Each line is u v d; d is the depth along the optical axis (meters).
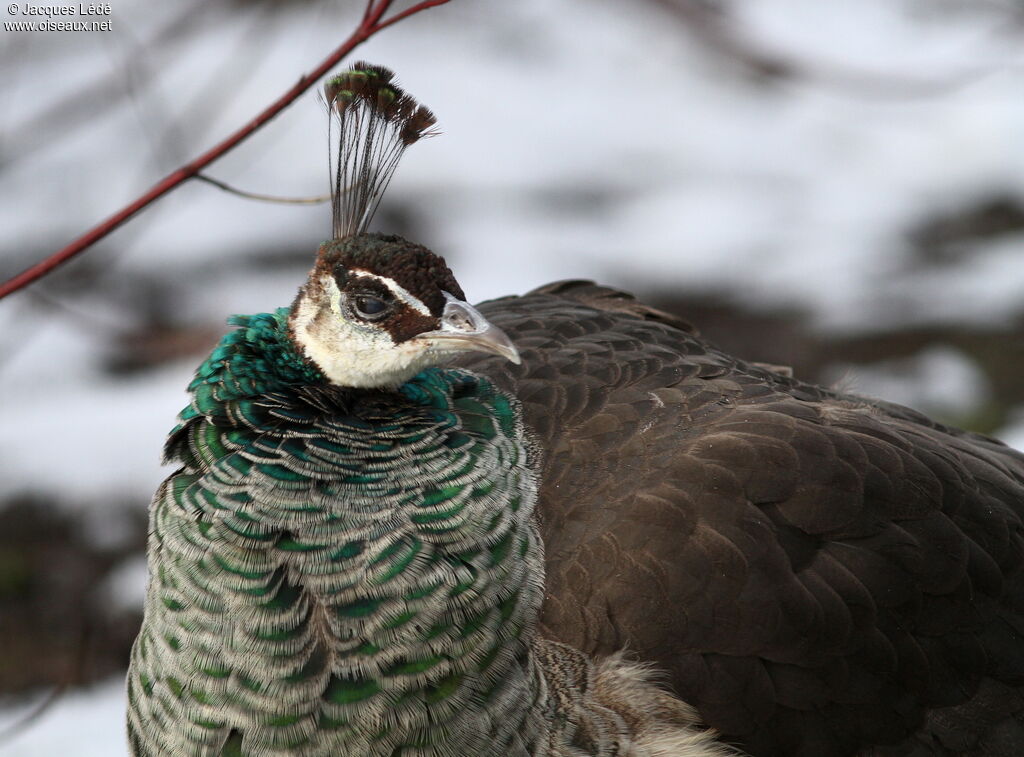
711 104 20.62
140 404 14.85
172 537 6.99
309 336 7.39
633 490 7.81
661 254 17.39
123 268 16.89
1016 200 18.61
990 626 8.10
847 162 19.50
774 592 7.66
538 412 8.20
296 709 6.87
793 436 8.01
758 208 18.56
